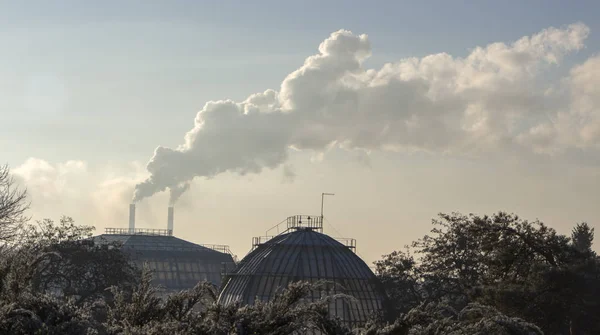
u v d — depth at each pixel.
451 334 39.91
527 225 104.50
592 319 89.12
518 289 90.12
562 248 100.06
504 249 102.62
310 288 42.00
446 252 136.75
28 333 36.81
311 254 130.62
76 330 38.16
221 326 39.72
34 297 39.34
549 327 90.00
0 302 38.16
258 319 40.06
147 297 42.62
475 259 131.12
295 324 40.25
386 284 140.75
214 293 44.34
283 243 133.50
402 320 40.03
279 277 127.31
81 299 117.88
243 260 138.50
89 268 121.31
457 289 136.75
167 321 41.41
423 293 140.75
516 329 40.12
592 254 102.12
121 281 120.62
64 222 125.12
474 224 108.75
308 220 140.75
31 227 118.38
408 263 141.88
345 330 40.47
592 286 88.62
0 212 90.31
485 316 41.47
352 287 127.38
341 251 133.50
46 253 43.12
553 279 88.12
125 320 41.09
